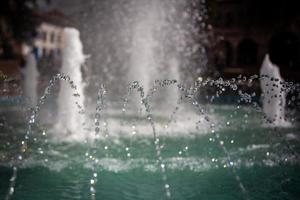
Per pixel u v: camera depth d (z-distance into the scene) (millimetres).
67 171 3539
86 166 3729
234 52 25172
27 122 6641
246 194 2916
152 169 3645
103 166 3736
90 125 6367
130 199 2791
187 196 2873
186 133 5828
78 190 2990
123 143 4977
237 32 24547
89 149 4555
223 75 18578
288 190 3010
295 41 21938
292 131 6070
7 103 8844
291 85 5473
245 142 5082
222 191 2994
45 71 14773
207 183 3203
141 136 5547
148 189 3041
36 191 2949
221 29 24500
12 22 20531
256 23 23672
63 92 6199
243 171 3578
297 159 4062
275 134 5777
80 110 6188
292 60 22156
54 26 41344
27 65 10586
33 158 4051
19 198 2775
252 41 24234
